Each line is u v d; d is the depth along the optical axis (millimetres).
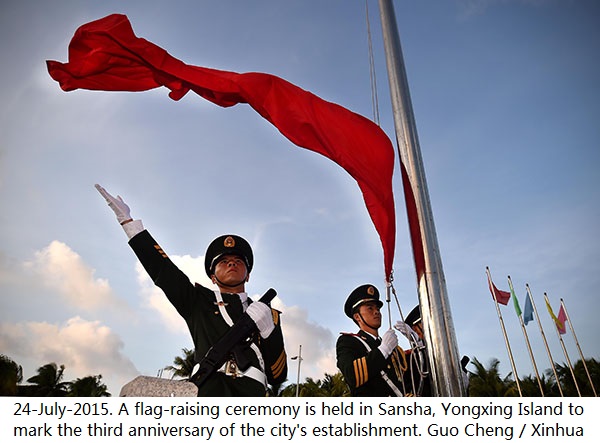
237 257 3799
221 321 3402
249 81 4105
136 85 4375
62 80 4254
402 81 4320
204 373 3104
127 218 3506
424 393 4980
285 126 4066
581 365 30688
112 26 3959
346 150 4062
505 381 33406
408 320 6066
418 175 3840
